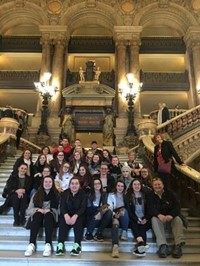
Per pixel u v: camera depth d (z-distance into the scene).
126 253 4.14
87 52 17.05
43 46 16.02
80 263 3.74
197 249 4.27
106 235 4.58
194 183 5.49
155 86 16.27
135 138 12.52
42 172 5.25
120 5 16.66
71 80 16.09
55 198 4.44
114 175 5.97
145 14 16.80
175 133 10.04
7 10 16.81
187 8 16.58
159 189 4.54
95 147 7.00
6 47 17.14
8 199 5.14
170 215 4.29
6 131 9.45
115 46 16.53
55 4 16.59
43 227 4.51
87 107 14.81
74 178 4.47
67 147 6.84
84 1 16.52
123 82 15.16
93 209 4.60
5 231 4.67
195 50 15.84
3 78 16.58
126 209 4.48
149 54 17.12
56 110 14.62
